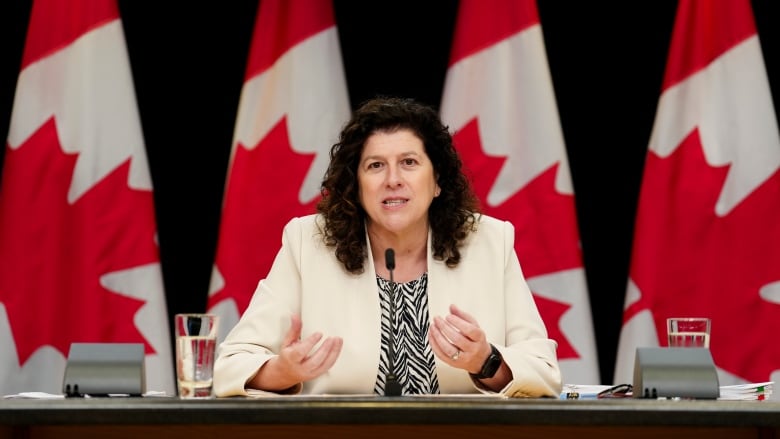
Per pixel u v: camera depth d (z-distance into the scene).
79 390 4.75
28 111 8.48
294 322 4.81
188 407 3.59
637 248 8.57
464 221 5.79
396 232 5.68
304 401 3.69
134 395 4.77
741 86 8.49
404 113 5.65
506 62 8.78
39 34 8.59
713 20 8.62
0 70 9.80
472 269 5.70
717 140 8.48
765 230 8.31
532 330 5.54
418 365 5.46
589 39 10.00
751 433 3.86
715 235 8.38
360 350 5.46
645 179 8.63
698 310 8.34
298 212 8.62
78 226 8.43
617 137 9.95
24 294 8.34
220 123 10.02
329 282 5.66
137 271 8.51
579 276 8.56
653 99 9.90
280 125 8.73
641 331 8.41
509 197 8.66
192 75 10.02
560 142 8.70
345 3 10.02
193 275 10.02
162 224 10.00
